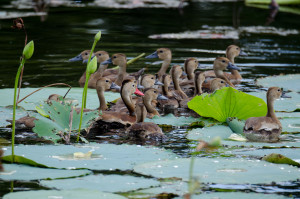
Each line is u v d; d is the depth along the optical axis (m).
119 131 13.02
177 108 16.11
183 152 11.24
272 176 9.37
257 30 29.69
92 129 13.16
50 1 40.09
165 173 9.46
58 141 11.79
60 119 11.91
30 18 31.80
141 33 28.05
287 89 17.52
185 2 41.88
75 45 24.38
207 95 13.76
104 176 9.34
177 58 22.59
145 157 10.50
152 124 12.66
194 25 30.92
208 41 26.77
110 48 23.95
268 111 13.53
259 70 20.94
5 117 13.59
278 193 8.80
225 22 32.31
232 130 13.17
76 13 34.22
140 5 39.31
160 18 33.34
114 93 17.06
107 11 35.78
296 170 9.76
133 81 14.64
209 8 38.50
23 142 11.62
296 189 8.98
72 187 8.77
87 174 9.43
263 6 40.12
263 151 11.24
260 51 24.61
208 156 10.93
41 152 10.71
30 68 20.17
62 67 20.59
